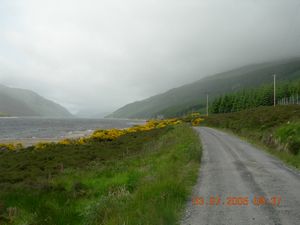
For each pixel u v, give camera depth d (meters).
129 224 7.09
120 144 38.28
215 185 11.34
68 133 90.25
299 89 93.31
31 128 120.19
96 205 9.19
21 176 19.61
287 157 17.67
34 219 9.26
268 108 55.09
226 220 7.45
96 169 19.50
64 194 12.70
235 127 43.06
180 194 9.63
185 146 22.56
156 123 73.12
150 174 13.45
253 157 18.83
